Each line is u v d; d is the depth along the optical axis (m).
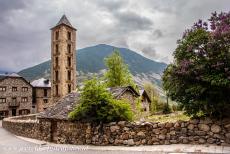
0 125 46.50
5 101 67.94
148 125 16.81
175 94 15.05
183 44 15.26
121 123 17.88
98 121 19.02
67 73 66.50
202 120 14.98
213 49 13.91
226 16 14.38
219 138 14.35
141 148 15.87
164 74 15.70
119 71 42.44
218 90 13.62
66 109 23.16
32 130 27.56
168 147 15.15
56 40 66.44
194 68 14.08
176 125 15.86
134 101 28.86
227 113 14.18
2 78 68.19
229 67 13.29
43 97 77.50
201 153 12.99
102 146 18.08
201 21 15.26
